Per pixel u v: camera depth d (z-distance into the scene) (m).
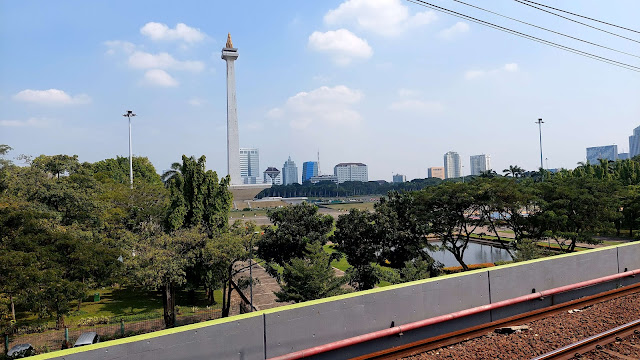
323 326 7.18
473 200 28.69
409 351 7.62
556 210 31.84
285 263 20.14
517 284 9.52
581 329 8.39
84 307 27.72
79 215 26.11
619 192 36.25
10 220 18.12
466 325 8.64
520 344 7.71
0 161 27.38
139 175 67.94
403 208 23.80
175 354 5.93
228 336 6.34
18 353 17.81
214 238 23.14
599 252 11.17
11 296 18.28
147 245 21.59
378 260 22.64
